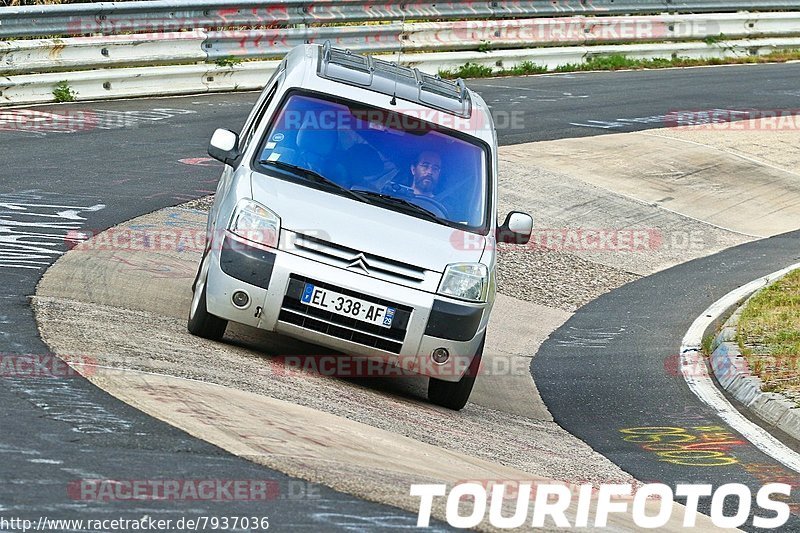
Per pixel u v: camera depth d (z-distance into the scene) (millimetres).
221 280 22922
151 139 47406
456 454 19625
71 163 41812
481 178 25281
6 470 13844
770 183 54062
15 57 51000
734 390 28453
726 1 82625
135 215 36406
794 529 18953
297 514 13828
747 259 44250
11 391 17375
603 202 48656
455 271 23156
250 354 24031
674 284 40562
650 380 29453
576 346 32688
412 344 22812
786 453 23828
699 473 22016
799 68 81500
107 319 23906
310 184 24031
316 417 19266
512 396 27266
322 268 22688
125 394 18062
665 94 69250
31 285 26141
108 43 53969
